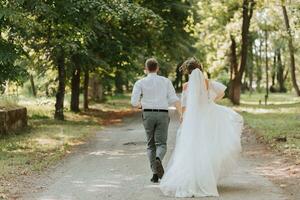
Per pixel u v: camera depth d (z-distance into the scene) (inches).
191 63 389.4
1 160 530.9
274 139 676.1
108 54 1160.8
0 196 363.9
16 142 689.6
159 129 402.9
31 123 981.8
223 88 384.5
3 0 596.7
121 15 810.8
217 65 2187.5
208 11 1680.6
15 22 597.6
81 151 627.2
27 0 631.2
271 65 3558.1
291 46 2014.0
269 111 1336.1
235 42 1796.3
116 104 1787.6
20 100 1379.2
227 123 381.7
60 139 741.9
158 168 398.3
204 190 357.7
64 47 912.3
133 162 528.7
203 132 370.6
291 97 2297.0
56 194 373.7
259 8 1498.5
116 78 1745.8
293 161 502.6
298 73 3267.7
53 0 668.7
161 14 1397.6
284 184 398.9
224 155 372.2
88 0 687.1
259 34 2549.2
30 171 468.4
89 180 427.5
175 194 357.7
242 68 1596.9
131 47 1222.3
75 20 725.9
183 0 1428.4
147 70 411.8
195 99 377.7
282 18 1883.6
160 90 404.8
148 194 367.2
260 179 421.4
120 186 399.2
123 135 829.8
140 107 406.0
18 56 626.2
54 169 487.8
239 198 349.7
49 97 1612.9
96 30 1067.9
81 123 1039.6
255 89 3826.3
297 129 812.0
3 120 759.1
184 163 361.4
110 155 588.1
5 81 663.8
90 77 1673.2
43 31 760.3
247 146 648.4
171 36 1433.3
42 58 1054.4
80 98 1780.3
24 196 368.2
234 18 1692.9
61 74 1079.0
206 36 1886.1
